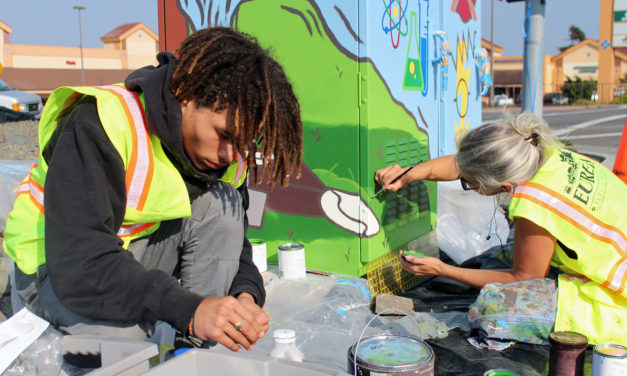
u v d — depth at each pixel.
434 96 2.72
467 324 2.05
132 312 1.28
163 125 1.34
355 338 1.85
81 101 1.44
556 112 23.02
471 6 3.11
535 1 4.39
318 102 2.29
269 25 2.36
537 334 1.84
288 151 1.43
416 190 2.59
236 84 1.30
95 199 1.28
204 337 1.25
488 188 1.96
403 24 2.39
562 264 1.97
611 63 41.12
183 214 1.47
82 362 1.23
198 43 1.38
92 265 1.26
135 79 1.40
